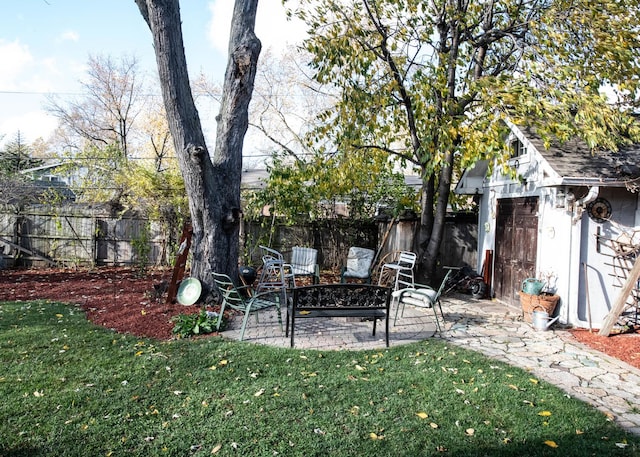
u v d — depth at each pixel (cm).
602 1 730
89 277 1043
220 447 288
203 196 704
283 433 308
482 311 775
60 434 301
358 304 531
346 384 399
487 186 956
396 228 1109
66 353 468
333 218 1203
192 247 741
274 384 395
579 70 726
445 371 439
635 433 324
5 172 1256
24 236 1223
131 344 505
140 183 1127
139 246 1107
